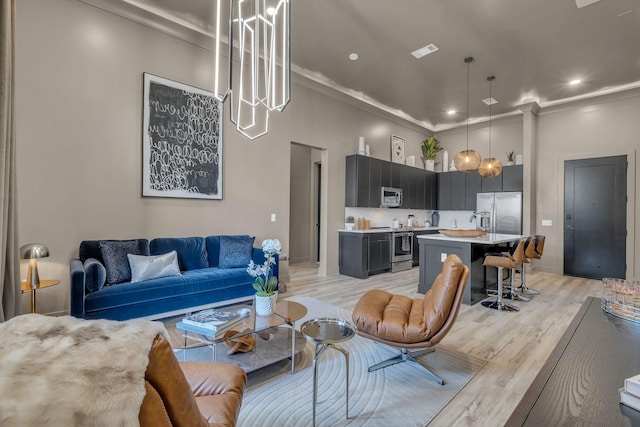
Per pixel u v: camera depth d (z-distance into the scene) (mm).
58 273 3100
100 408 569
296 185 7184
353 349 2719
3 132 1750
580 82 5270
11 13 1897
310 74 5156
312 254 7457
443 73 5004
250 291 3760
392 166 6758
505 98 6031
